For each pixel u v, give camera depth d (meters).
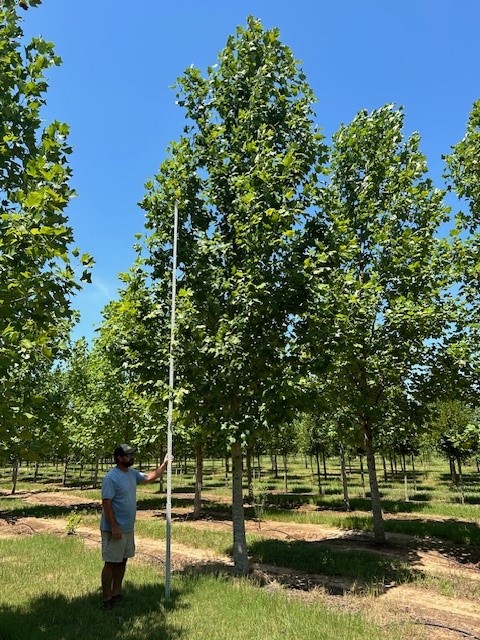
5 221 4.57
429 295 10.96
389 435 11.45
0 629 4.86
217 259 8.49
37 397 4.95
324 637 4.83
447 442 24.14
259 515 14.62
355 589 7.07
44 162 4.60
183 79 9.34
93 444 20.80
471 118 9.85
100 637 4.77
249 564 8.77
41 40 5.48
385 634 5.08
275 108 8.98
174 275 7.69
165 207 8.73
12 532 13.13
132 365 8.14
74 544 10.16
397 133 12.34
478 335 9.75
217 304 8.03
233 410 7.88
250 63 9.12
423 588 7.31
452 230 10.19
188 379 7.91
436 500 21.88
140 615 5.50
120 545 6.00
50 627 5.02
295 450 35.50
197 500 16.12
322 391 10.88
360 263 11.87
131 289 8.52
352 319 10.53
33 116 5.41
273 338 7.90
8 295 4.43
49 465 64.44
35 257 4.55
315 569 8.27
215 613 5.55
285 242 7.66
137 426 18.33
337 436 12.89
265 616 5.46
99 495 23.91
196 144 9.34
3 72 5.20
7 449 4.97
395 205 11.59
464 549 10.56
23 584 6.91
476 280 9.85
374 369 10.75
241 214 8.23
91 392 21.98
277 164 8.02
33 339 4.79
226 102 9.23
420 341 10.81
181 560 9.12
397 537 12.02
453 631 5.43
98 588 6.67
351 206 12.35
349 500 20.33
